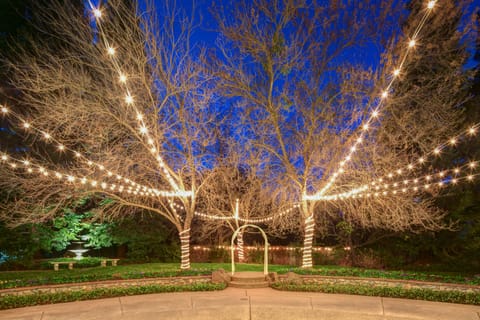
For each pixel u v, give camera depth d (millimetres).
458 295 9656
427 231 17016
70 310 9016
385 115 15117
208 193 17922
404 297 10164
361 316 8680
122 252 22141
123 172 14656
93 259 18656
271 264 19484
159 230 20891
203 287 11180
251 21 14688
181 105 14484
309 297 10250
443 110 15297
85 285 11094
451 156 16062
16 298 9336
